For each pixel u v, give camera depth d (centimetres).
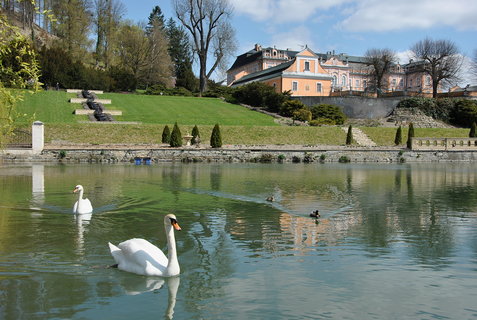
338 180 2450
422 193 1938
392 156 4381
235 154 4016
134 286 752
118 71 8006
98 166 3253
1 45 1129
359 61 11706
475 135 5216
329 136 5100
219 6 8069
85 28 9056
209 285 760
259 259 914
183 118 5609
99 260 892
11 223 1230
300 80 8656
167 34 11612
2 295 705
